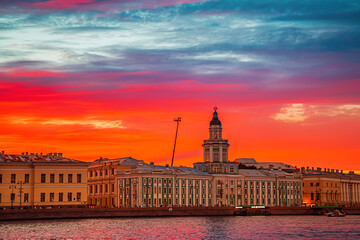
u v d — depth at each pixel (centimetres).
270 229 18962
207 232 17712
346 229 19225
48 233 16412
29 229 17212
